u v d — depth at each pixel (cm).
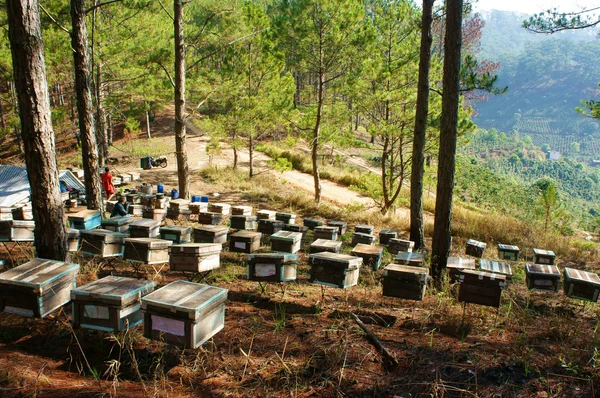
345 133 2175
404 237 1688
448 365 495
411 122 1833
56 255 732
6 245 1059
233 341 569
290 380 471
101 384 455
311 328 620
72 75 2553
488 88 1296
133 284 537
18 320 611
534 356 528
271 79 2531
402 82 1902
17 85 681
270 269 740
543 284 830
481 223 1855
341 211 2136
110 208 1720
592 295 757
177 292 497
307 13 2003
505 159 11531
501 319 697
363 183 2217
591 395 435
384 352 525
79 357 519
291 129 2459
